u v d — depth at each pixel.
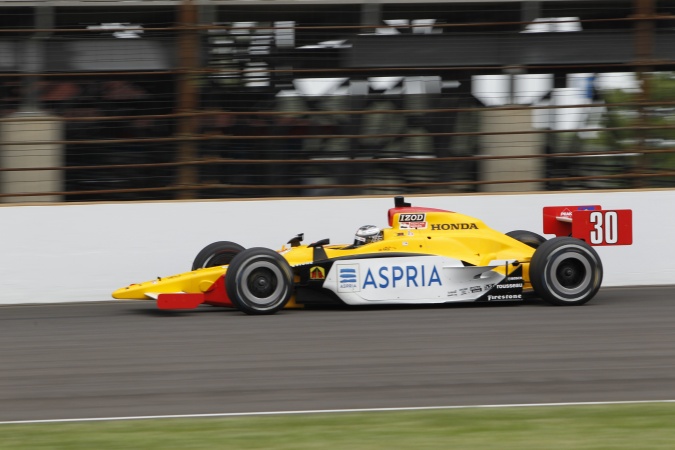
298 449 18.00
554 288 34.41
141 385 23.47
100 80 39.00
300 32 40.12
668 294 37.97
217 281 34.00
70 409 21.39
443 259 34.47
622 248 40.91
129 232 38.94
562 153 41.16
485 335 29.22
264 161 39.81
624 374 24.16
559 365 25.17
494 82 40.91
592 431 19.00
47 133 38.81
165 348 27.86
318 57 40.34
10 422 20.30
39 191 38.91
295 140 40.12
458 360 25.81
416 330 30.09
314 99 40.19
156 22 40.12
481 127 40.97
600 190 41.03
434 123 40.75
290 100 40.06
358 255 34.19
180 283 33.84
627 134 41.16
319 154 40.34
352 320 32.09
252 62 39.91
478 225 35.78
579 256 34.56
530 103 41.09
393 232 35.00
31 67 38.88
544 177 41.34
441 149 40.84
